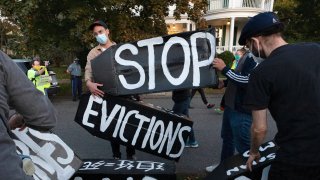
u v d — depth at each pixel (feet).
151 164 9.84
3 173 4.21
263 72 6.19
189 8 36.32
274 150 8.25
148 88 10.59
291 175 6.20
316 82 5.97
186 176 12.21
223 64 10.19
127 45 10.47
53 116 5.36
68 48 34.12
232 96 10.46
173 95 14.17
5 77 4.70
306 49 6.20
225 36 77.20
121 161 10.18
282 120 6.19
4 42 90.07
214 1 72.54
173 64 10.59
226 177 8.10
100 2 31.91
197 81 10.59
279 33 6.56
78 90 33.81
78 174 9.02
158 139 10.90
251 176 7.97
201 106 29.01
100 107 10.69
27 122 5.16
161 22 37.24
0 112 4.57
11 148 4.46
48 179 6.78
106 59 10.40
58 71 67.67
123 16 33.71
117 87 10.46
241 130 10.35
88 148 16.34
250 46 7.04
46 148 6.91
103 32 11.97
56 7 33.17
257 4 71.20
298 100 5.98
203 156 14.99
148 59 10.57
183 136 11.00
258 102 6.28
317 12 51.34
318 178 6.11
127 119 10.77
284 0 68.54
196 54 10.55
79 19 31.78
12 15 33.06
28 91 4.90
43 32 34.55
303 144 6.02
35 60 28.09
